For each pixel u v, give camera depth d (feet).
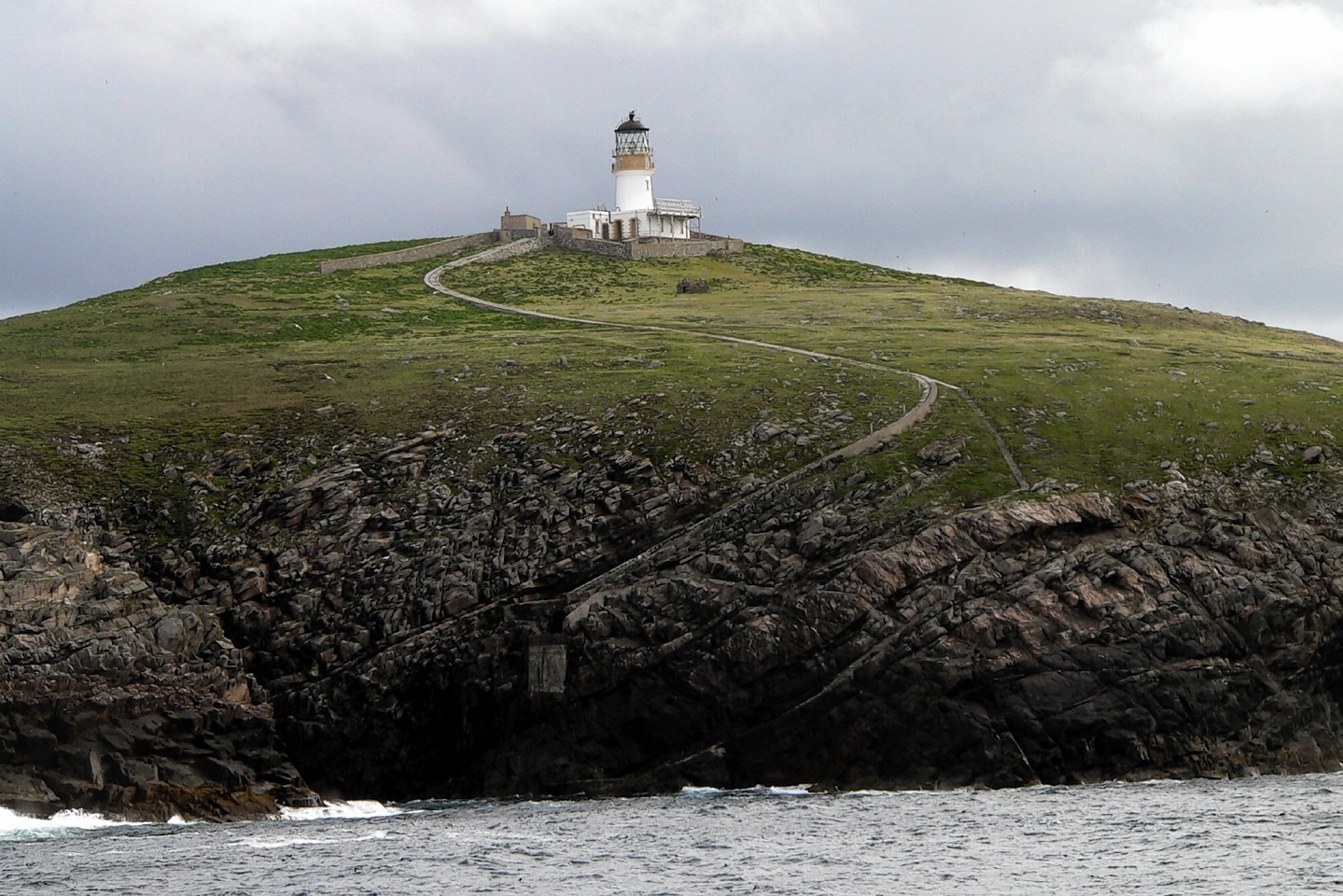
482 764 294.66
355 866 205.98
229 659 292.81
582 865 204.54
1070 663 279.08
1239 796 249.34
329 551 315.17
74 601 285.64
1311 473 327.67
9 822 253.03
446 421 360.48
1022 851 207.10
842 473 323.98
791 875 195.21
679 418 353.51
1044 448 337.72
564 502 323.16
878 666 280.51
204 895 187.32
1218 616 289.94
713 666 286.66
